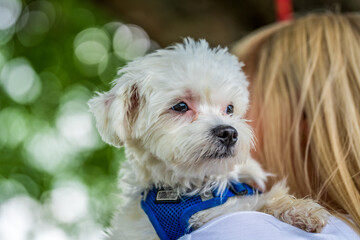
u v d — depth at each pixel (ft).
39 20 24.61
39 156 24.29
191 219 8.16
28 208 23.75
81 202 23.98
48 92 24.53
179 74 9.04
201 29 18.56
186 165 8.71
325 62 9.29
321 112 8.78
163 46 18.99
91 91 24.58
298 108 9.20
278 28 11.32
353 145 8.20
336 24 9.95
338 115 8.64
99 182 23.89
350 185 7.96
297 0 17.87
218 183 8.75
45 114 24.38
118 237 9.16
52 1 24.26
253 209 8.05
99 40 25.14
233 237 6.72
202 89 9.00
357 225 7.68
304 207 7.52
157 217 8.36
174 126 8.90
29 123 24.29
